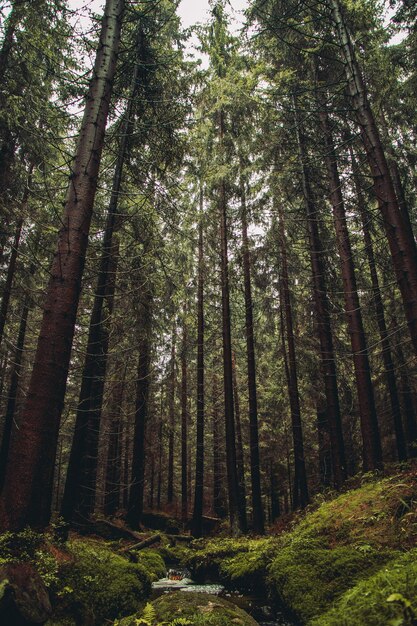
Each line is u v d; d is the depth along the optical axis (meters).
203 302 19.38
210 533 17.33
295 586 5.06
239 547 9.30
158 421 24.38
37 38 9.45
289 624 4.94
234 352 24.20
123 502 26.28
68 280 5.38
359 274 14.97
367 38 11.41
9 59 11.18
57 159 12.12
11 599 3.48
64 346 5.18
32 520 4.52
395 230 6.75
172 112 11.03
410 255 6.60
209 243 16.73
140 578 5.64
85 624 4.00
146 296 12.01
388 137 13.56
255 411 14.67
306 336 16.92
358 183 12.69
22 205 11.33
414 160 13.84
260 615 5.55
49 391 4.91
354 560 5.06
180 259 14.60
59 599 4.08
